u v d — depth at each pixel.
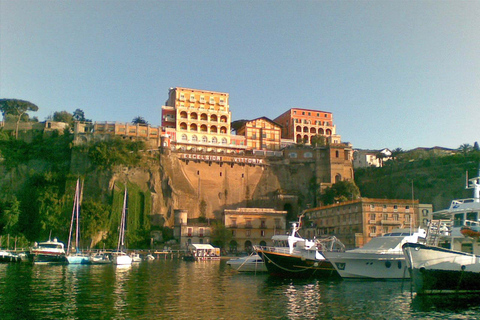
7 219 119.81
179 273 61.75
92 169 131.75
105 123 140.62
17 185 133.12
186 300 36.03
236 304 34.28
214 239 122.19
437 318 29.70
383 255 49.19
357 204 99.62
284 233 127.81
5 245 115.44
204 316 29.45
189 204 137.75
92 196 129.38
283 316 29.89
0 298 36.12
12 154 137.62
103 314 29.72
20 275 55.62
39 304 33.38
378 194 147.88
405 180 141.00
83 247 117.06
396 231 53.66
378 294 39.72
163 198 134.25
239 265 64.75
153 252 114.62
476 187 45.41
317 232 116.31
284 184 150.25
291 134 168.38
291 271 54.59
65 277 53.72
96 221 120.19
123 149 134.00
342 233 102.69
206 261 96.88
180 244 120.44
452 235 44.16
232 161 147.50
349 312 31.48
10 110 163.50
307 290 42.50
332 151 150.88
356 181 156.75
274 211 129.25
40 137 144.00
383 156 174.12
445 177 131.00
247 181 147.75
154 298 36.91
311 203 146.12
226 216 125.25
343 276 50.59
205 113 155.38
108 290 41.69
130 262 81.50
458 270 37.91
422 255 37.78
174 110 153.50
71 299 35.88
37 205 126.62
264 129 160.88
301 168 152.12
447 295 38.22
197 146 148.88
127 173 132.88
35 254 81.19
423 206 101.44
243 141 157.12
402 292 40.84
